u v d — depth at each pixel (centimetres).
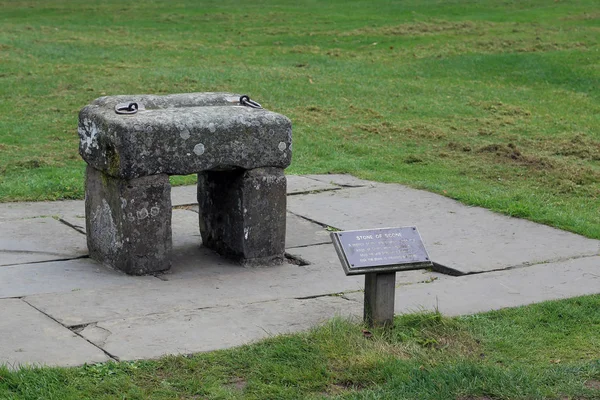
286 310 656
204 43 2170
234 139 757
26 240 841
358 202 999
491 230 889
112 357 563
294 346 577
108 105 766
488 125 1473
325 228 904
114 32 2298
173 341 591
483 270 763
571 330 630
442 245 836
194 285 724
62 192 1023
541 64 1927
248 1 2922
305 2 2889
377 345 580
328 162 1206
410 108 1580
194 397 518
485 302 680
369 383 540
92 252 795
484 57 1983
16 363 547
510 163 1211
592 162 1248
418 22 2445
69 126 1376
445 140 1358
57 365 546
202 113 755
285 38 2253
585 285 723
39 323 621
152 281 734
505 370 552
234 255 795
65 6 2784
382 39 2239
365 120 1481
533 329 630
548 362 575
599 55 1991
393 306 607
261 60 1959
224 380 538
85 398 508
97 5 2817
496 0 2845
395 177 1126
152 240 749
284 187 785
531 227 901
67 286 713
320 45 2181
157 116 739
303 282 737
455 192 1036
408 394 517
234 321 630
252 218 777
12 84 1627
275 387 528
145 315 645
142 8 2758
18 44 2014
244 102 802
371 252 600
